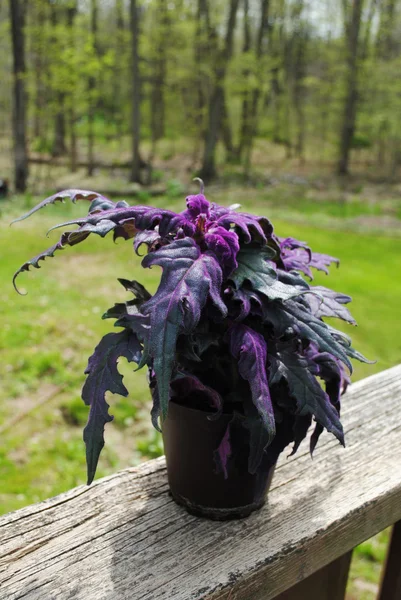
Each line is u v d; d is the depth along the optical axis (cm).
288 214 1163
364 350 470
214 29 1672
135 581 89
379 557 249
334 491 111
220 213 94
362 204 1345
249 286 87
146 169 1708
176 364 94
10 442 314
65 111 1531
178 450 100
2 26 1467
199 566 92
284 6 1880
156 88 1800
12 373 388
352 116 1812
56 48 1295
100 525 100
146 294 99
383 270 723
